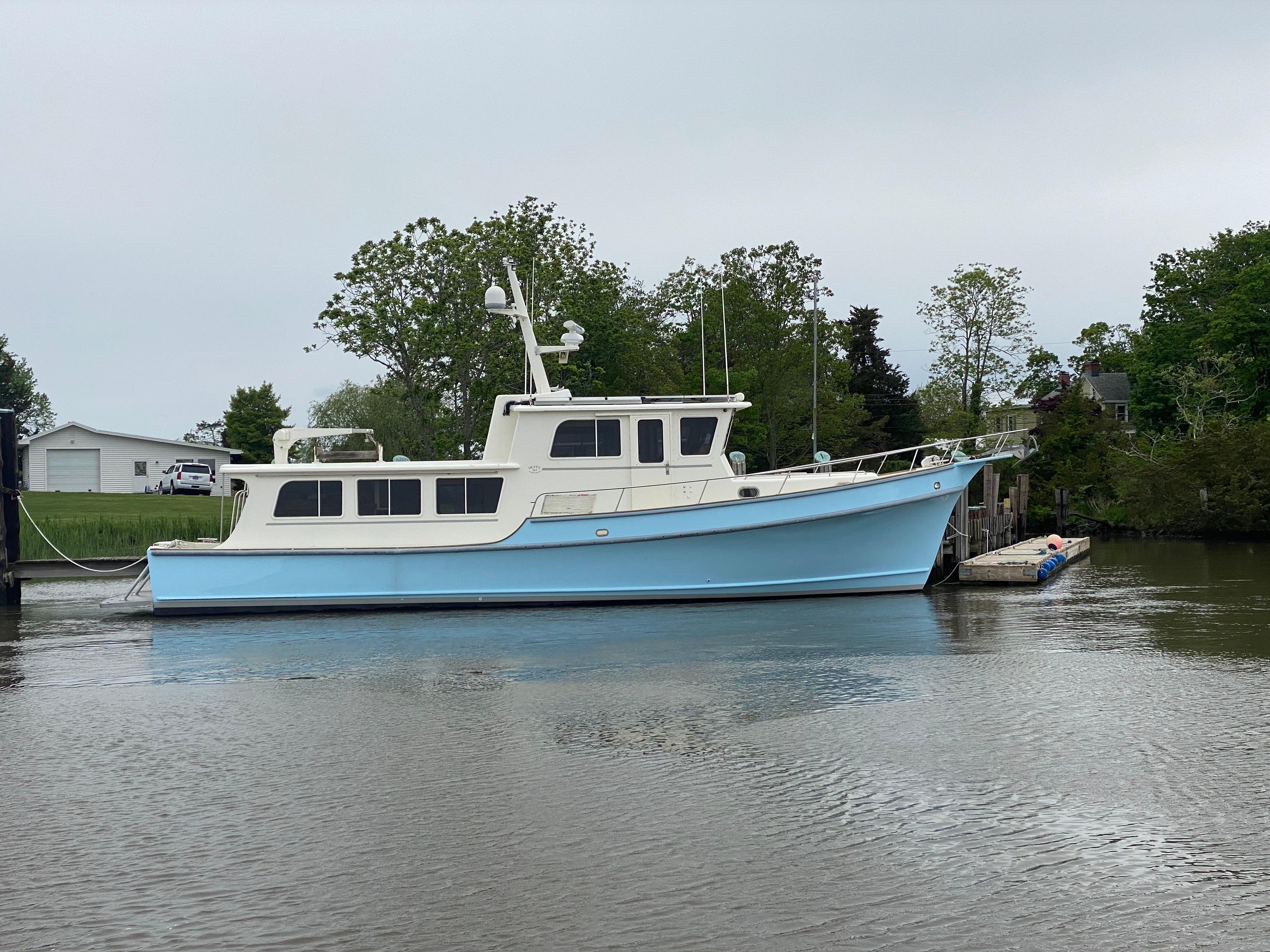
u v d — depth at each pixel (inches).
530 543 798.5
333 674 612.4
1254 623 757.9
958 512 1101.7
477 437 1733.5
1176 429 2345.0
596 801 382.6
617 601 810.2
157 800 396.2
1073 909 295.4
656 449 812.6
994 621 761.6
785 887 309.9
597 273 2156.7
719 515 795.4
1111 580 1079.6
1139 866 321.4
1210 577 1105.4
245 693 570.9
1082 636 698.8
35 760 450.6
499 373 1598.2
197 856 341.7
